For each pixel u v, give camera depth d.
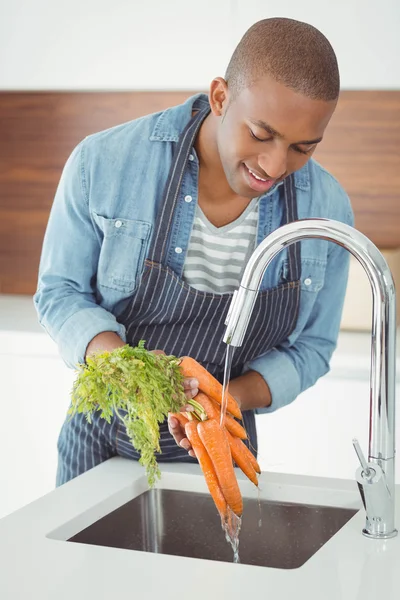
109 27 3.02
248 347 1.85
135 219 1.77
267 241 1.27
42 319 1.79
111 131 1.81
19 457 3.05
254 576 1.19
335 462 2.84
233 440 1.59
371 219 3.41
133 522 1.61
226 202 1.77
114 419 1.76
